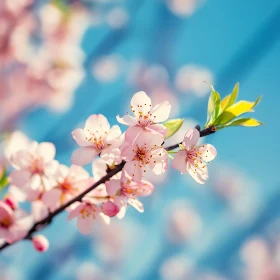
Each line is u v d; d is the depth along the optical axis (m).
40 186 0.98
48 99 1.88
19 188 0.98
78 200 0.96
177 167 0.95
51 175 0.98
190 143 0.95
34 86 1.84
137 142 0.94
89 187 0.96
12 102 1.88
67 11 1.72
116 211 0.95
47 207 0.97
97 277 2.55
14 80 1.83
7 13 1.65
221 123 0.96
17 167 0.98
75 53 1.84
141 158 0.94
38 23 1.73
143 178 0.96
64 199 0.97
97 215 0.97
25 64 1.80
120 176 0.95
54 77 1.84
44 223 0.97
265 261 2.35
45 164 0.98
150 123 0.95
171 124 0.95
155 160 0.94
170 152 0.95
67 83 1.86
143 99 0.95
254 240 2.37
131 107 0.95
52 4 1.70
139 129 0.94
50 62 1.83
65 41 1.80
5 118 1.89
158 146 0.94
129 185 0.96
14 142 1.00
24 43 1.74
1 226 0.97
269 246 2.35
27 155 0.98
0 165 1.01
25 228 0.98
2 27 1.67
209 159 0.96
